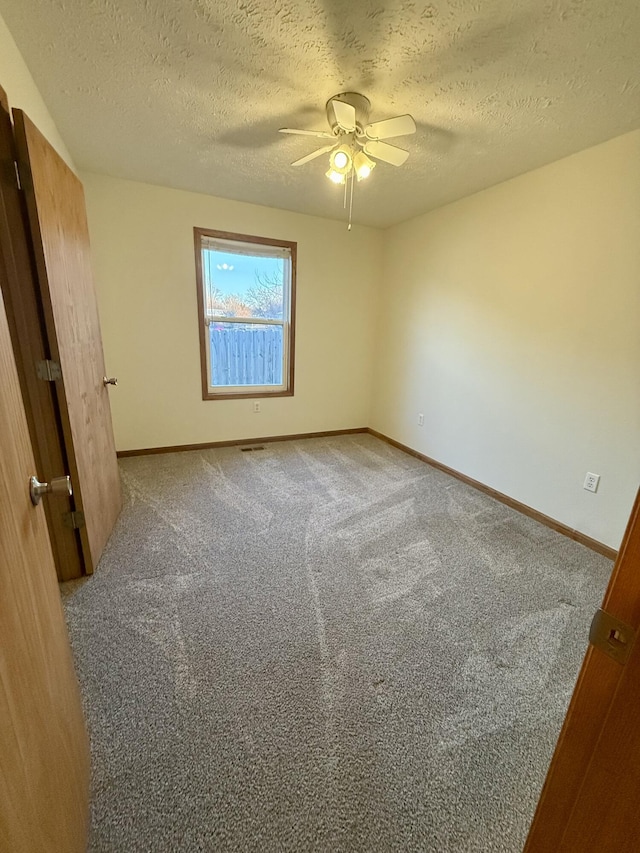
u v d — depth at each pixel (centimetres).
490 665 144
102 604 167
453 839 94
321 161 245
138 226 305
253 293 368
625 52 141
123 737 113
